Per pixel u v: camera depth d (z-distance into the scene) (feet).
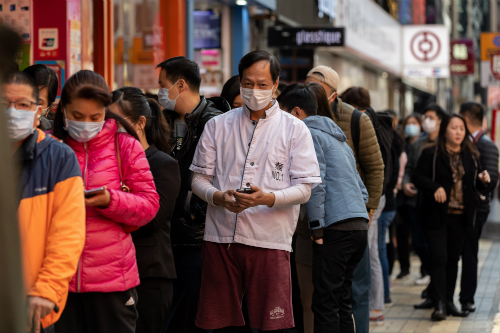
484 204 32.99
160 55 43.50
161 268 17.12
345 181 21.34
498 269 45.11
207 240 17.75
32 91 12.55
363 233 21.59
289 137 17.48
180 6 45.14
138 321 17.15
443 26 108.47
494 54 65.21
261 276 17.35
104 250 14.29
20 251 6.17
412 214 41.19
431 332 29.45
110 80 36.50
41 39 31.35
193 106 21.30
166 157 17.65
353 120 25.11
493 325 30.68
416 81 142.20
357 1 85.61
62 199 12.75
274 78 17.37
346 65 89.30
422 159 31.89
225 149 17.79
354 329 22.29
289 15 63.62
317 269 21.21
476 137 35.70
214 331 17.92
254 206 16.94
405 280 43.21
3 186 5.98
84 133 14.20
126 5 39.50
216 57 55.57
